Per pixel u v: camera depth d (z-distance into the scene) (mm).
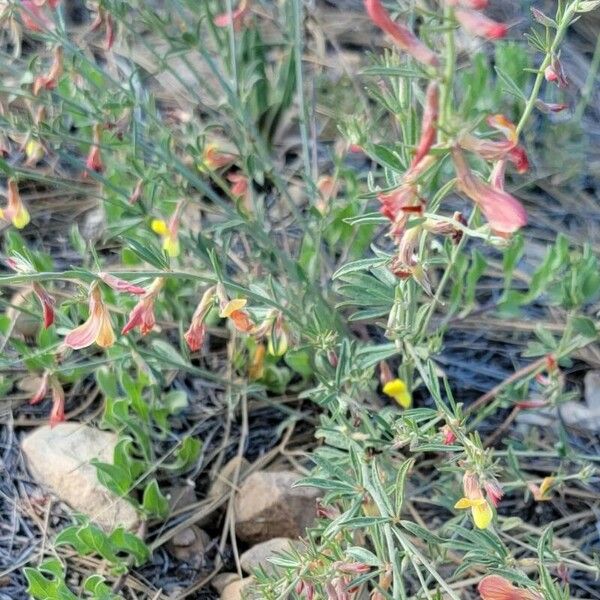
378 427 520
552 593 445
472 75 609
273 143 673
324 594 472
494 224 419
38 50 651
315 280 577
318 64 683
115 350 551
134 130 539
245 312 479
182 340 556
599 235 644
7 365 543
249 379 581
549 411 580
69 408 580
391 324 496
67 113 597
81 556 539
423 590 478
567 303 540
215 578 539
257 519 544
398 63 488
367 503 500
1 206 649
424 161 418
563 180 662
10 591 528
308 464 569
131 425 547
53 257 626
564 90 685
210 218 637
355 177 580
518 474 520
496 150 423
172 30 671
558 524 550
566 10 458
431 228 450
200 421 580
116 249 630
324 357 538
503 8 709
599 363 596
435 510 553
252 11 643
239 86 599
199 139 570
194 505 556
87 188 657
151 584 534
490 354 602
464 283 617
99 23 553
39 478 558
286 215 642
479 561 471
